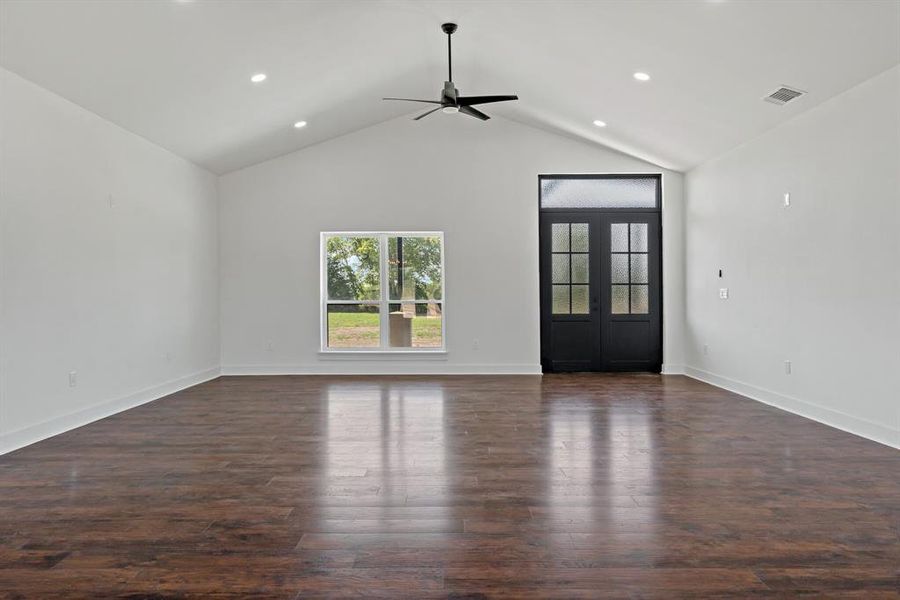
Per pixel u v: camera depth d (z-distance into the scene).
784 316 5.35
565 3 4.45
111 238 5.36
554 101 6.60
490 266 7.81
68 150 4.77
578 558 2.36
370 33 5.20
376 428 4.67
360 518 2.79
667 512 2.85
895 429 4.03
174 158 6.57
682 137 6.41
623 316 7.88
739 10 3.89
